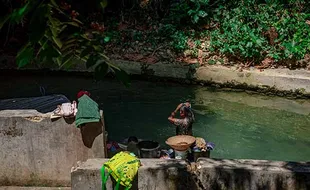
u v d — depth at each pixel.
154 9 14.70
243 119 10.21
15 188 6.52
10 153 6.43
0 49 13.46
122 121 10.12
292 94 11.29
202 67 12.12
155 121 10.09
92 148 6.38
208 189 5.34
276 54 12.09
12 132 6.34
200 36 13.35
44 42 2.10
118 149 7.82
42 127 6.30
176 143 7.52
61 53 2.14
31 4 1.99
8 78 12.75
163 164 5.46
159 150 7.68
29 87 12.18
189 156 7.59
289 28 12.78
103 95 11.62
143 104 11.06
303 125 9.91
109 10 14.80
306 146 8.98
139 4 14.91
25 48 2.05
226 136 9.38
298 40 12.37
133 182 5.43
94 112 6.24
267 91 11.50
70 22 2.21
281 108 10.80
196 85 12.16
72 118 6.27
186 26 13.89
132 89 11.99
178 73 12.21
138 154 7.69
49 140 6.36
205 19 13.78
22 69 12.82
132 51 13.07
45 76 12.78
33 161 6.45
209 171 5.30
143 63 12.48
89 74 12.54
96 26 2.46
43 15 1.98
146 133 9.52
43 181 6.55
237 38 12.59
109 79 12.48
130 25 14.31
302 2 13.84
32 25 1.99
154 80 12.43
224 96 11.53
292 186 5.20
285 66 12.05
